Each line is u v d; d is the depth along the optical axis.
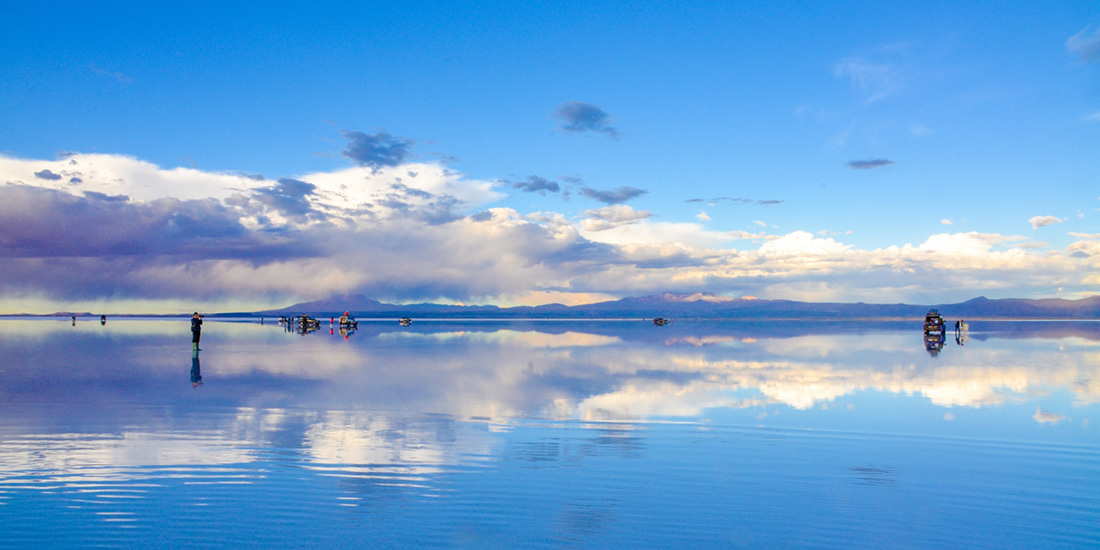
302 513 7.47
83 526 7.01
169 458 9.80
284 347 37.28
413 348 37.34
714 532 7.03
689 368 24.88
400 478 8.88
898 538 6.93
